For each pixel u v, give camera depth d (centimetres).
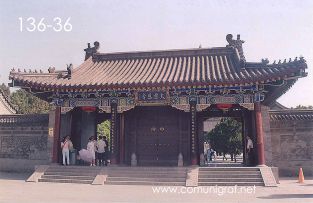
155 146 2958
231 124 4647
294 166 2986
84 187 2133
